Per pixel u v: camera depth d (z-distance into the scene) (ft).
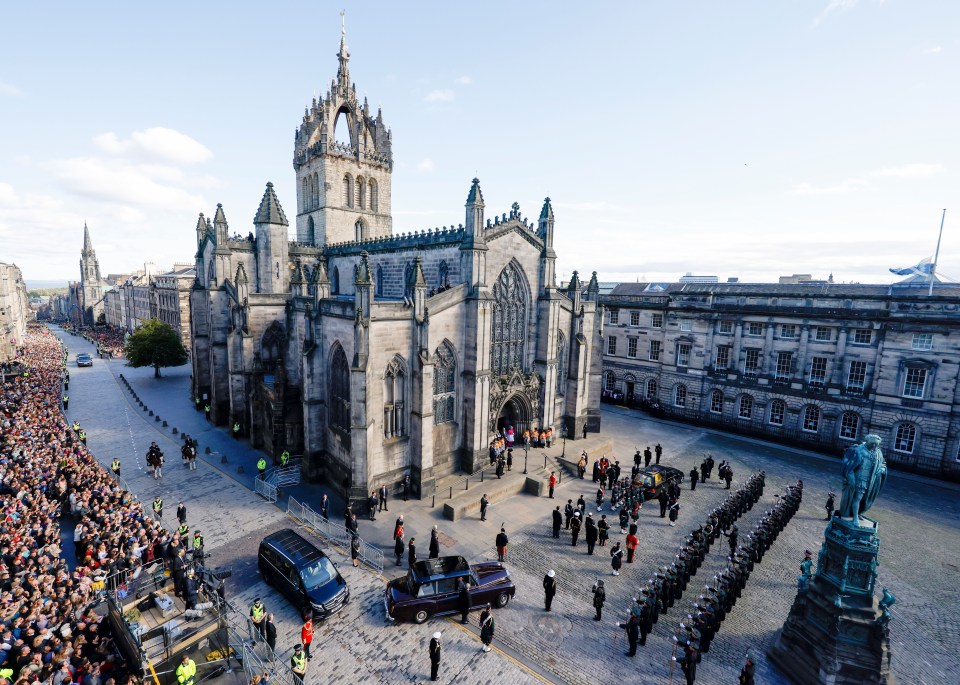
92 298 650.02
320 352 125.59
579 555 97.60
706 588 78.18
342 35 197.57
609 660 70.18
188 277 348.18
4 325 307.17
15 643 59.00
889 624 80.28
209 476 131.44
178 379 263.29
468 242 126.82
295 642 72.38
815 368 165.37
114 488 106.52
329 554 95.61
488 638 70.33
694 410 193.88
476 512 114.83
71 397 217.36
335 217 200.64
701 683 65.98
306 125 206.59
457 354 130.00
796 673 66.23
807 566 70.33
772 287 206.59
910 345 146.61
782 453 162.40
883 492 133.69
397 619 76.28
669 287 244.63
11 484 102.01
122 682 59.26
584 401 167.94
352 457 110.63
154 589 70.95
